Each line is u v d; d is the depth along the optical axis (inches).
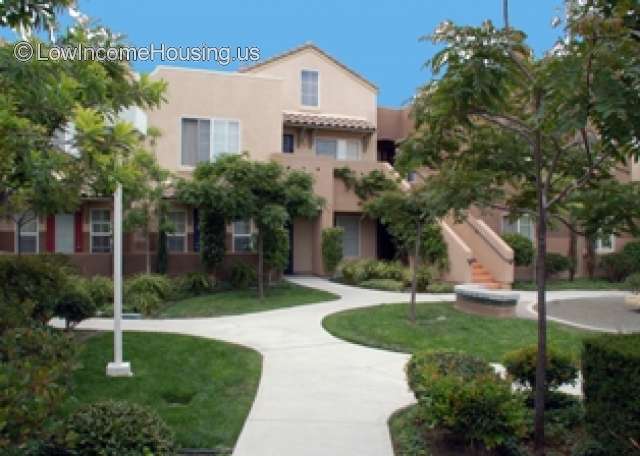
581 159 241.1
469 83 214.1
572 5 193.6
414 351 421.4
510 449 221.3
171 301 673.0
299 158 871.7
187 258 795.4
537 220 247.8
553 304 703.7
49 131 201.0
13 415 129.9
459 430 221.1
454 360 275.4
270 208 657.0
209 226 780.6
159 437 199.5
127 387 310.0
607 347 199.5
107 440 189.6
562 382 276.1
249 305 633.0
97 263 764.0
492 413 214.8
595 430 204.8
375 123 1071.0
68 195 216.4
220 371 349.7
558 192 254.1
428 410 224.1
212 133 863.1
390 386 326.3
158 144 831.1
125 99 239.8
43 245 810.8
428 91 235.0
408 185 850.1
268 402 291.6
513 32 212.1
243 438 240.7
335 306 626.2
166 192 794.2
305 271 932.0
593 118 182.9
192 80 854.5
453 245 830.5
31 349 182.9
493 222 969.5
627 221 236.4
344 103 1048.2
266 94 898.1
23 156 180.7
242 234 871.7
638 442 185.2
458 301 617.9
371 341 448.1
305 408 282.5
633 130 179.3
